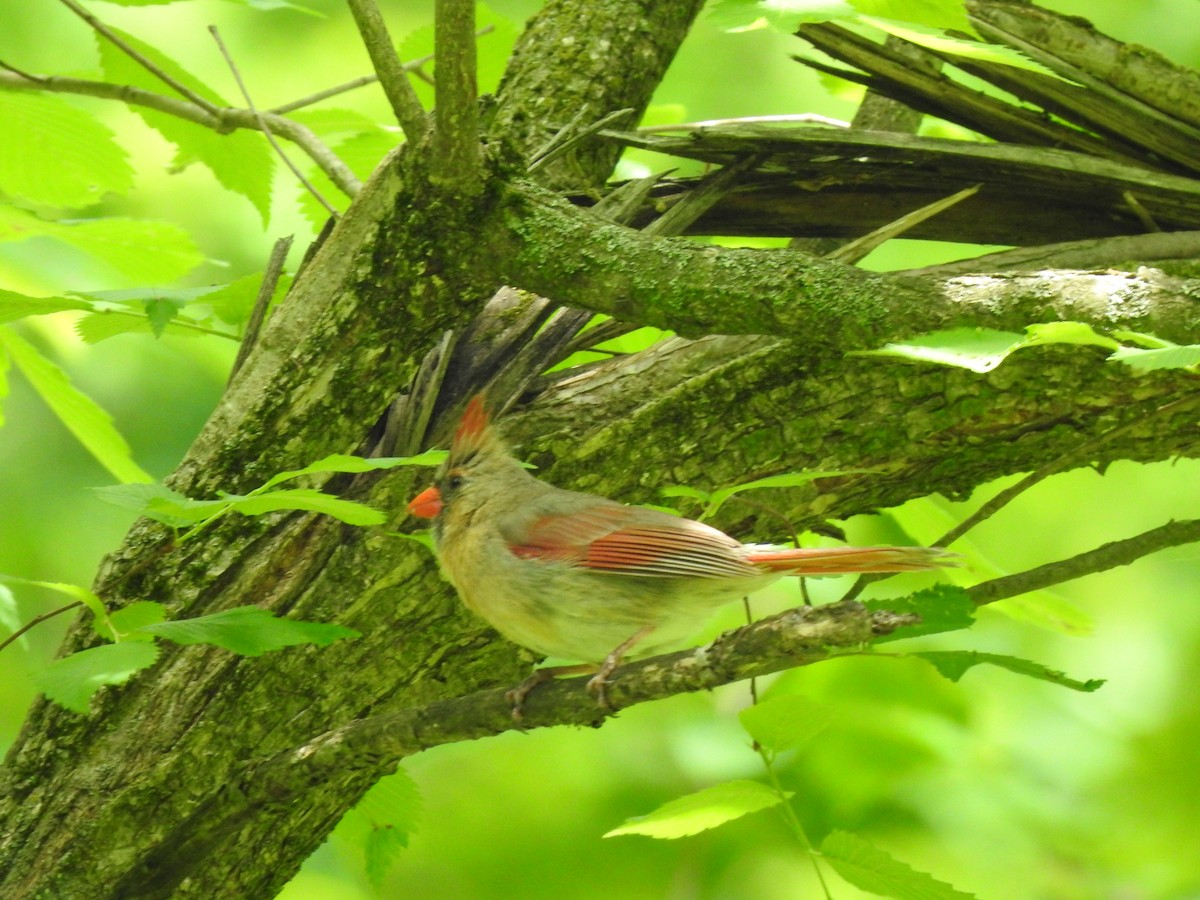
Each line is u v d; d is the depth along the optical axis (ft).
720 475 20.17
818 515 20.84
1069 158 21.49
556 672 19.27
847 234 23.61
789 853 34.14
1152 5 38.52
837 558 18.31
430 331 20.38
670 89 43.75
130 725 19.45
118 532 42.57
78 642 20.17
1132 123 21.85
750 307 18.69
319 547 19.93
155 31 42.83
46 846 19.25
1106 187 21.63
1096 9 38.86
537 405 21.08
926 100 23.32
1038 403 19.13
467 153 18.98
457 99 18.26
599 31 23.86
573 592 19.12
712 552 18.53
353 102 43.68
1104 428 19.48
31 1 41.37
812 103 43.57
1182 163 21.90
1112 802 34.58
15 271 32.86
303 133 24.91
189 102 26.37
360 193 20.03
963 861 33.81
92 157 26.91
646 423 20.25
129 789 19.24
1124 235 21.99
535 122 23.07
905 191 22.98
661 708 38.14
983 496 41.60
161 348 39.63
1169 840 34.35
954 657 16.07
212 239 43.55
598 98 23.40
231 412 20.08
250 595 19.69
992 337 15.80
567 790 38.24
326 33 43.80
